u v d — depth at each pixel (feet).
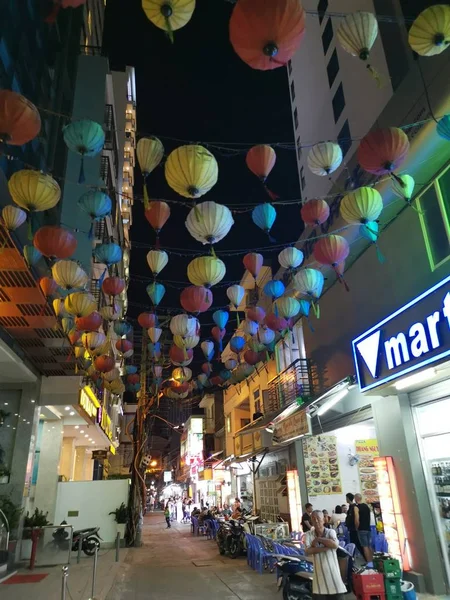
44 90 43.11
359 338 30.86
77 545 47.19
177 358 38.81
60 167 45.29
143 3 12.04
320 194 97.14
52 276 27.76
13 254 26.58
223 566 38.37
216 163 16.89
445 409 26.21
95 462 117.50
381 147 17.22
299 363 51.93
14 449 42.75
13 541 37.50
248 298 80.18
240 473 85.10
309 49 102.83
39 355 42.09
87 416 58.18
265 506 62.23
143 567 39.45
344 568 24.61
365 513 29.76
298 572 23.47
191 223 19.98
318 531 18.83
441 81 27.25
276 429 48.08
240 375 49.47
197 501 132.67
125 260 99.81
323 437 46.96
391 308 32.40
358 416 36.70
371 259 35.50
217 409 120.26
